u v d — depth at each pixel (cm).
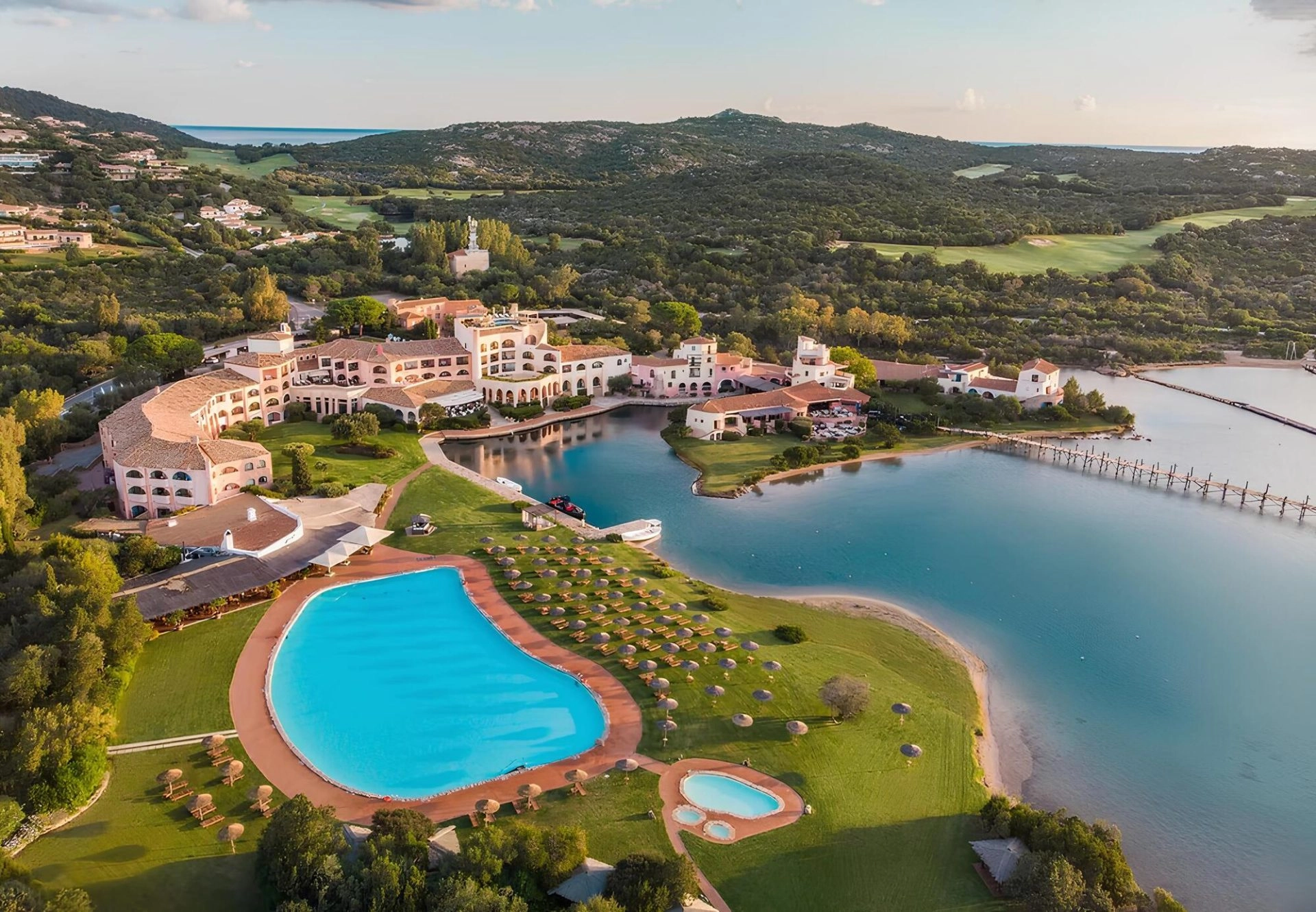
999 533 12094
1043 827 5700
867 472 14650
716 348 19538
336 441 14262
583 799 6275
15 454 9850
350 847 5322
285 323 18312
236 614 8769
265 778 6425
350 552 9825
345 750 6844
